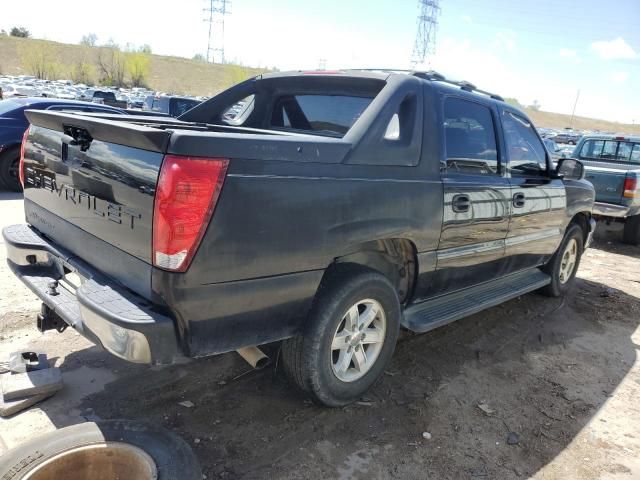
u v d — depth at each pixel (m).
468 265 3.94
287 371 3.07
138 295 2.45
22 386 3.01
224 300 2.44
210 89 98.88
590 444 3.15
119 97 34.75
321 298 2.92
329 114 3.82
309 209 2.66
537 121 117.06
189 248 2.26
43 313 3.22
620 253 8.85
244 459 2.73
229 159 2.35
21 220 7.08
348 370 3.24
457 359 4.12
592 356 4.42
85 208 2.78
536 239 4.80
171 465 2.38
